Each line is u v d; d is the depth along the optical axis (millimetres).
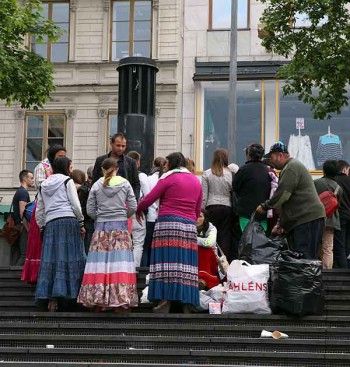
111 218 12125
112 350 11031
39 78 23875
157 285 11875
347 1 21125
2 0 23109
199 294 12188
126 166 13312
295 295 11578
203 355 10891
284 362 10781
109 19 32312
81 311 12672
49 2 32625
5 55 22906
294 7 21297
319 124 30125
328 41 20922
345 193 15273
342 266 15086
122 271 11953
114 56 32188
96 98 32062
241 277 11945
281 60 30297
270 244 12375
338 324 11602
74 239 12375
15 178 32031
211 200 14070
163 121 31281
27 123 32281
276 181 13570
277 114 30359
